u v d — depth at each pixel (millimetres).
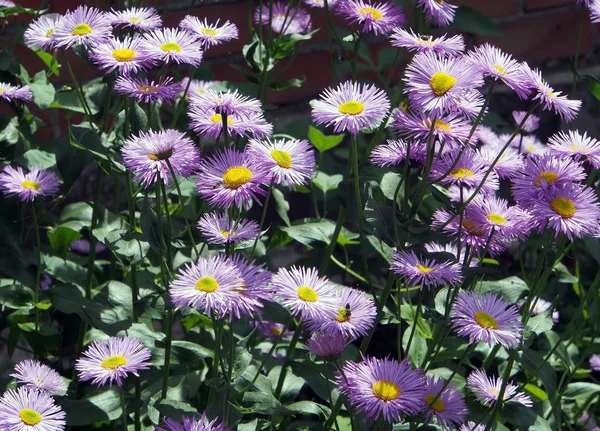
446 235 1089
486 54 1032
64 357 1279
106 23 1108
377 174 1232
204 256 1152
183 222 1276
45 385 1085
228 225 1044
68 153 1174
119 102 1243
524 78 1032
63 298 1174
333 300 1020
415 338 1153
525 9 1517
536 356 1187
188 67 1402
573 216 1034
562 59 1544
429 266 1046
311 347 1041
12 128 1269
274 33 1352
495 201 1075
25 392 1043
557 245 1094
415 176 1213
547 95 1036
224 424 1036
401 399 1002
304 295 1015
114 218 1188
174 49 1084
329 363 1130
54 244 1248
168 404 1071
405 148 1078
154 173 1031
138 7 1243
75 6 1375
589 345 1200
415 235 1075
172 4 1400
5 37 1374
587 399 1282
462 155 1077
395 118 1052
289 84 1285
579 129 1537
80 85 1143
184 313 1100
